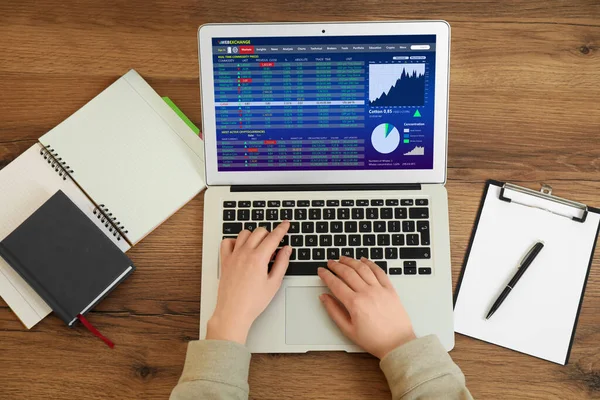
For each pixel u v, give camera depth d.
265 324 0.89
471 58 1.00
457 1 1.00
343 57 0.94
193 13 1.01
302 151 0.96
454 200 0.96
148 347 0.91
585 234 0.94
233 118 0.95
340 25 0.93
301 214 0.94
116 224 0.94
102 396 0.90
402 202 0.94
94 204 0.95
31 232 0.91
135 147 0.98
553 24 1.00
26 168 0.96
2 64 1.00
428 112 0.95
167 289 0.93
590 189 0.96
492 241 0.94
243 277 0.87
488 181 0.97
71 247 0.90
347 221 0.93
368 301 0.86
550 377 0.89
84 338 0.91
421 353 0.82
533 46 0.99
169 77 1.01
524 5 1.00
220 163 0.96
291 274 0.91
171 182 0.97
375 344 0.85
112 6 1.01
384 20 1.00
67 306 0.88
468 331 0.91
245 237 0.92
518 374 0.90
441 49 0.93
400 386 0.81
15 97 0.99
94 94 1.00
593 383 0.89
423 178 0.96
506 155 0.98
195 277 0.94
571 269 0.92
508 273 0.92
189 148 0.98
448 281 0.91
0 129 0.99
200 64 0.94
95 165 0.97
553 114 0.98
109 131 0.98
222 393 0.79
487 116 0.99
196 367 0.81
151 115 0.99
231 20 1.01
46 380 0.90
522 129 0.98
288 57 0.94
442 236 0.92
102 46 1.00
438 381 0.80
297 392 0.89
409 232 0.93
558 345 0.90
